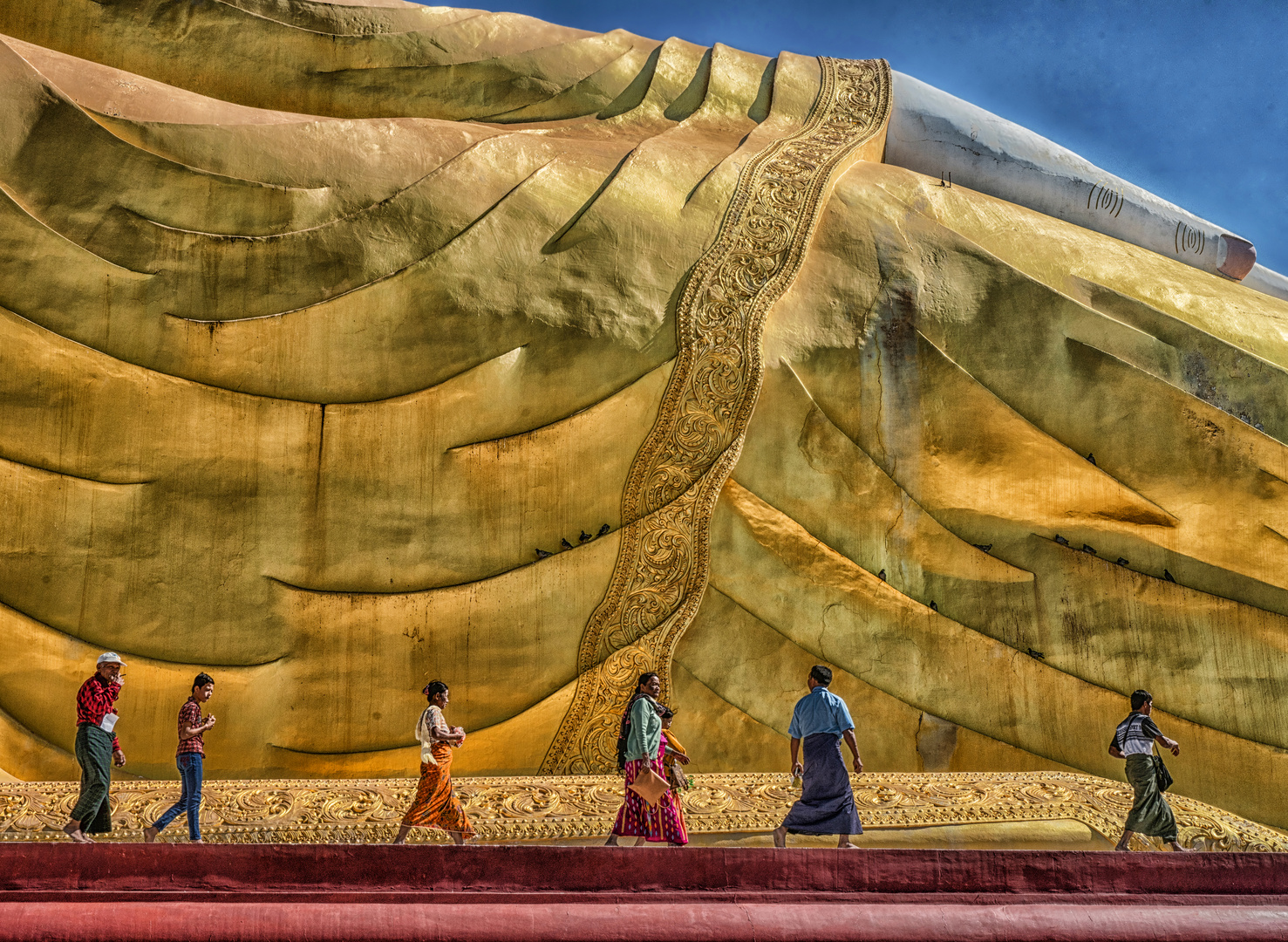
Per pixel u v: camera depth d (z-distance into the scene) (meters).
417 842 7.86
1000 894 6.22
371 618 9.19
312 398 9.35
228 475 9.13
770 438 10.05
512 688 9.30
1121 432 10.23
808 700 7.30
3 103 9.53
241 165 9.91
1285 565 10.08
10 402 8.85
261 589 9.05
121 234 9.38
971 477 10.30
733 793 8.76
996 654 9.99
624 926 5.62
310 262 9.62
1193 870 6.53
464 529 9.43
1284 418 10.27
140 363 9.13
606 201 10.41
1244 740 9.80
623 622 9.52
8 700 8.60
